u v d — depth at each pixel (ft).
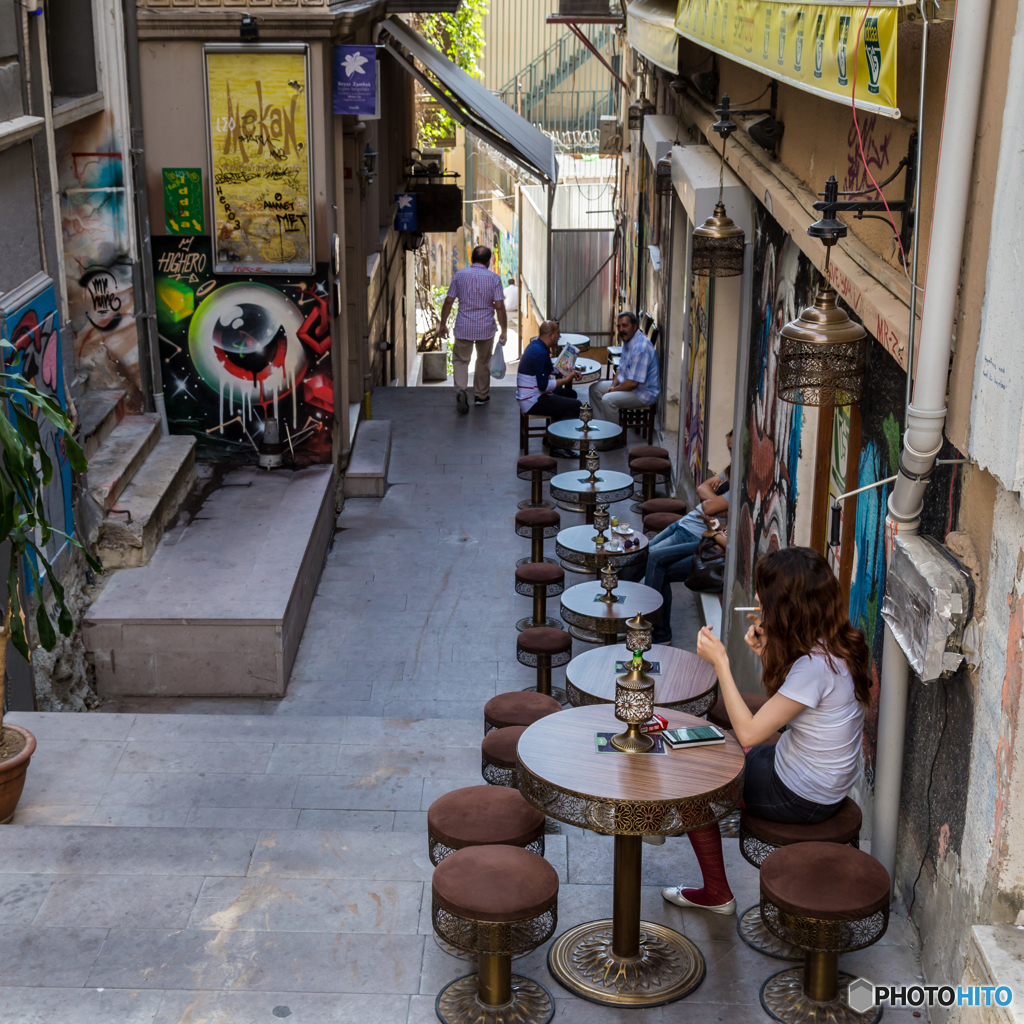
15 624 18.34
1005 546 10.98
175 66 32.45
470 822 13.93
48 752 21.59
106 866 15.61
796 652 13.25
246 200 33.45
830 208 13.58
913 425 11.94
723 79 30.40
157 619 26.37
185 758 21.77
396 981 13.46
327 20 31.73
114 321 33.37
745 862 15.96
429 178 63.82
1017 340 10.14
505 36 89.15
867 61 11.57
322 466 36.06
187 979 13.46
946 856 12.75
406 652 29.53
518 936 12.46
